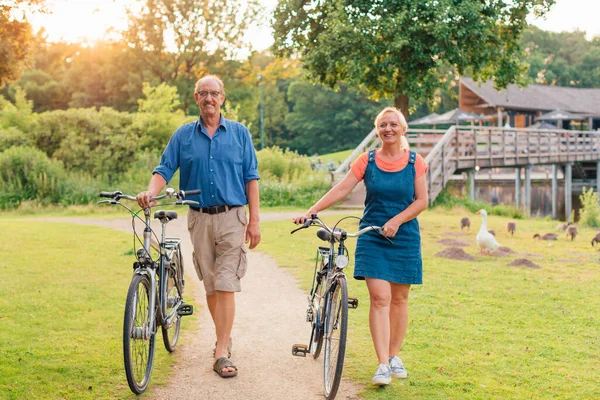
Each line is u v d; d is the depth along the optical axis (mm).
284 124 90688
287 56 23984
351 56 20750
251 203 5273
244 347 5809
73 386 4668
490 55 21734
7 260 10625
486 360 5383
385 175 4848
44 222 18172
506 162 29594
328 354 4617
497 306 7461
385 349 4758
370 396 4520
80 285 8469
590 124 62375
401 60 20781
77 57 63219
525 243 13875
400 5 20531
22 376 4852
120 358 5324
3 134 27344
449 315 7000
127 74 55750
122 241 13375
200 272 5293
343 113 82438
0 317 6691
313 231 15500
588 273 9875
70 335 6023
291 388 4742
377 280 4781
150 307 4594
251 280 9102
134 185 24859
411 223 4871
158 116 28781
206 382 4844
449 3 19953
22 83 65875
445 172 24484
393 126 4836
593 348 5762
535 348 5738
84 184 24797
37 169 24594
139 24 54281
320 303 4965
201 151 5109
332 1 21547
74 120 27641
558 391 4652
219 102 5172
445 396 4527
